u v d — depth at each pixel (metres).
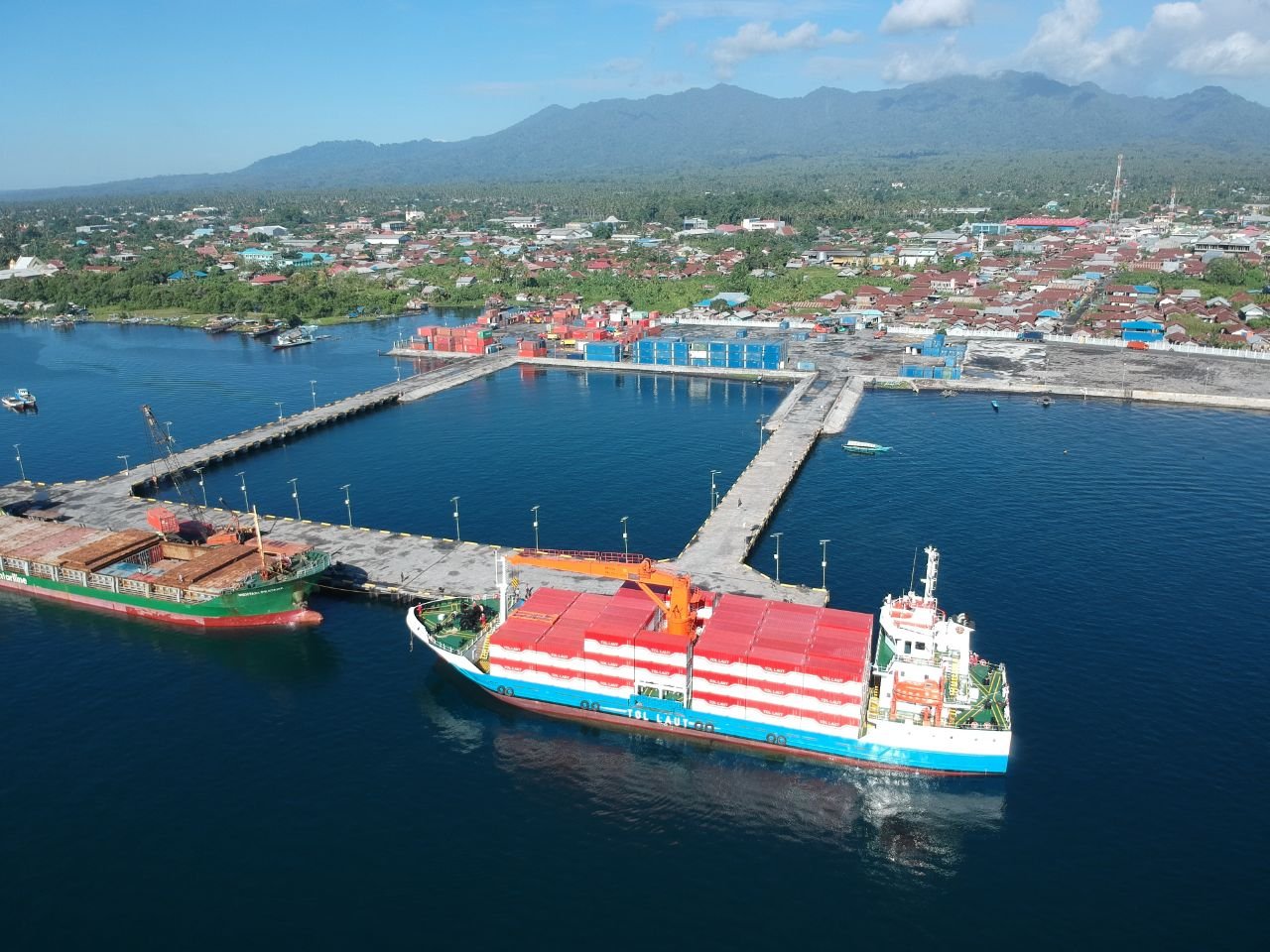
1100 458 197.00
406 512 173.38
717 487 184.50
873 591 135.88
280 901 79.00
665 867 83.75
